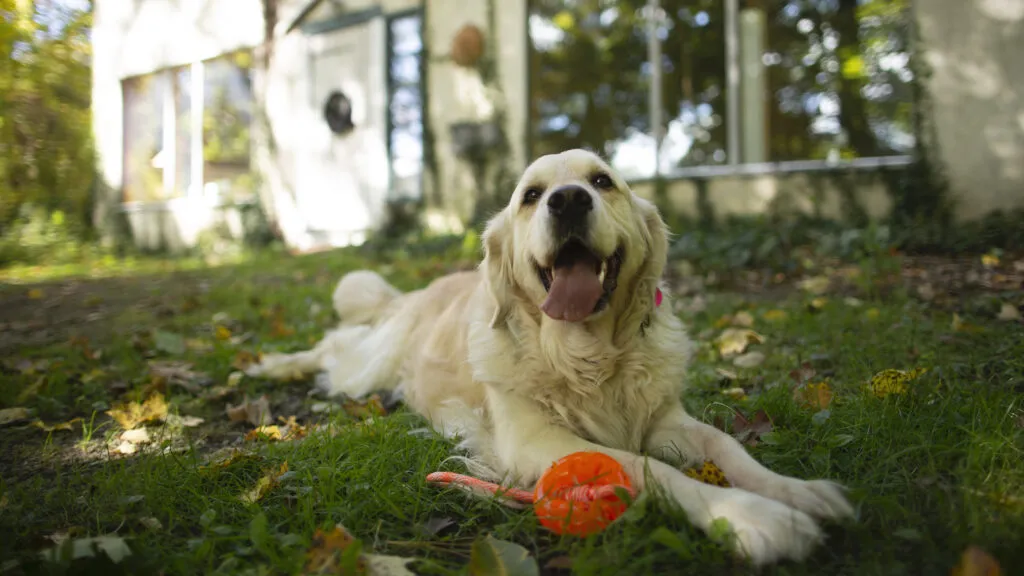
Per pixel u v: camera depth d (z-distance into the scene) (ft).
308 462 2.28
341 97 10.46
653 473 1.93
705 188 8.02
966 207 6.60
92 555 1.65
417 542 1.80
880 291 4.61
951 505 1.73
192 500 2.08
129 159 13.30
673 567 1.64
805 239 6.61
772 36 8.23
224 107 12.44
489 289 2.59
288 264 8.45
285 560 1.71
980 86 6.49
